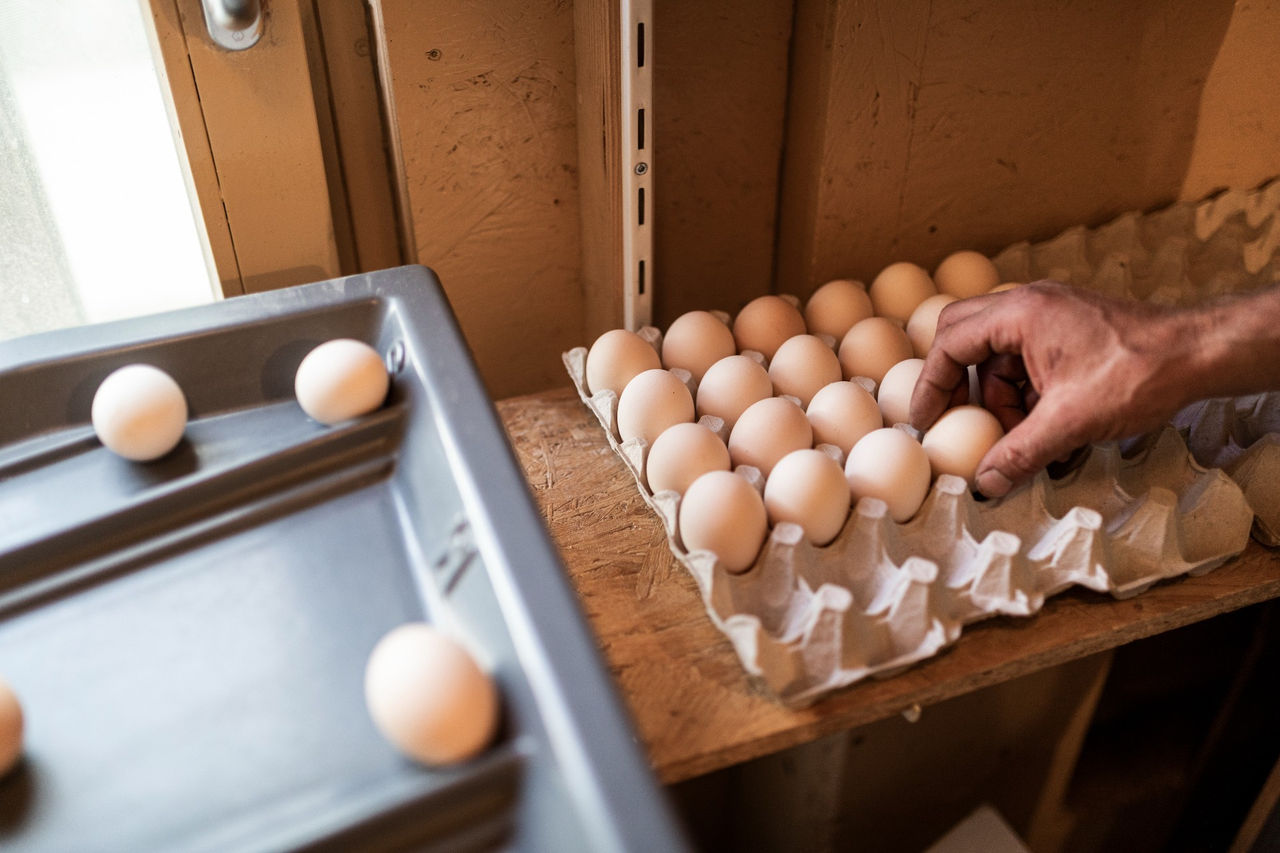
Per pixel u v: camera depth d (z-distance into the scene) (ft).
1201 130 3.26
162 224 2.68
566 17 2.67
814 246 3.05
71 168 2.51
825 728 1.86
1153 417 1.98
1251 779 3.66
